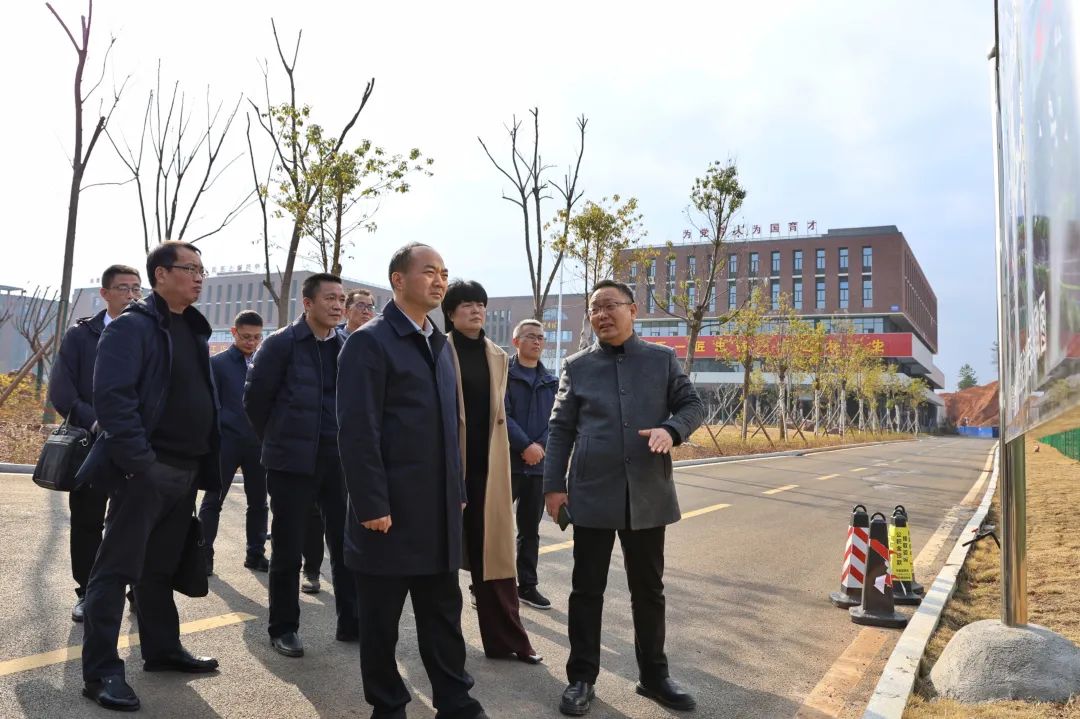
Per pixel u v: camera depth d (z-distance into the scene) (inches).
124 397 126.3
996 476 720.3
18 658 140.6
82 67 495.5
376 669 114.7
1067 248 63.4
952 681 144.4
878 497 506.3
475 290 159.5
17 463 382.3
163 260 134.7
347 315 219.8
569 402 147.3
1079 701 135.3
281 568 157.5
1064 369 67.6
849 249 3002.0
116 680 123.9
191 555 142.9
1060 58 64.7
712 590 230.2
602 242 738.2
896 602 216.1
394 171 522.0
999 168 153.9
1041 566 247.6
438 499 116.3
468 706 116.8
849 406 2906.0
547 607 204.2
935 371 3878.0
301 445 159.5
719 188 816.3
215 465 143.6
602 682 150.6
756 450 1010.7
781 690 149.5
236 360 223.5
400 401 115.6
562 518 144.3
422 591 119.2
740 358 1138.0
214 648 155.6
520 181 709.9
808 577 253.9
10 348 2209.6
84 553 165.8
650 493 137.5
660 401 141.5
